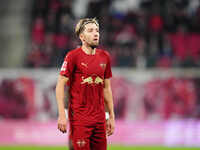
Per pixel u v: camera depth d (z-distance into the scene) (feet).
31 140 135.23
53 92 139.74
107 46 173.68
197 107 136.26
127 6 185.98
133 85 136.77
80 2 188.24
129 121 135.85
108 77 53.42
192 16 183.73
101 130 50.49
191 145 132.46
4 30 183.83
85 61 50.21
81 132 49.52
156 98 136.56
